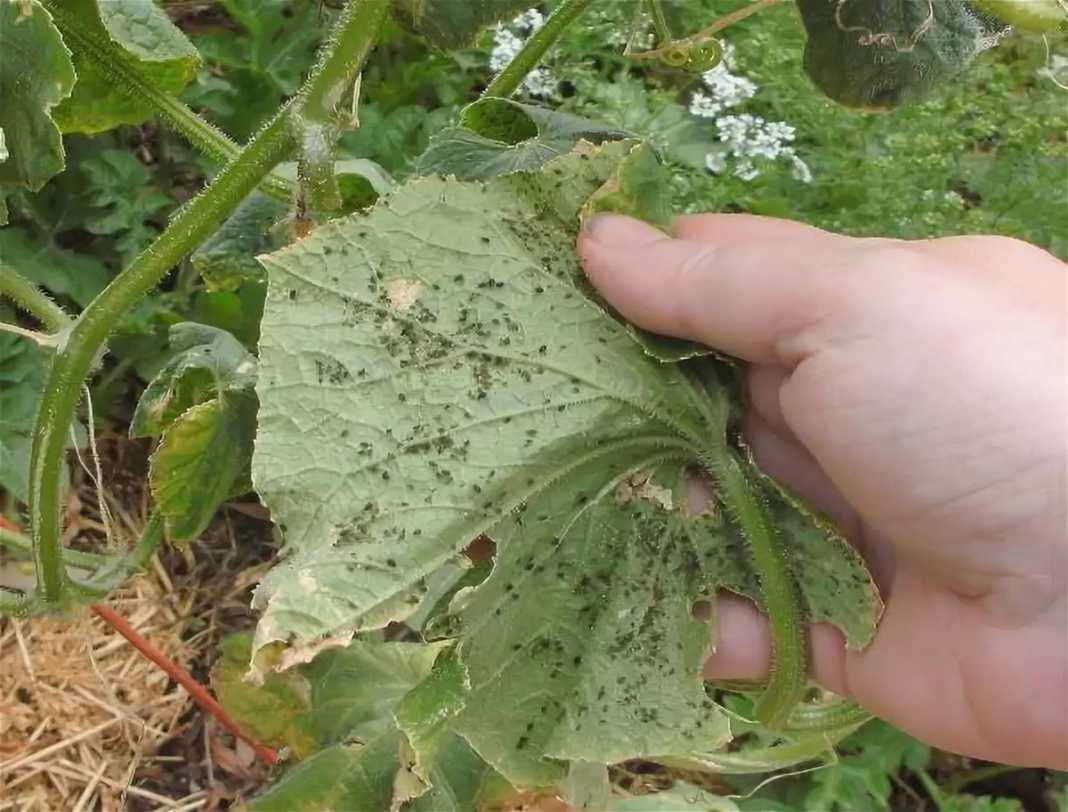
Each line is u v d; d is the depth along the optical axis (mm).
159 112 314
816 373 284
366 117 594
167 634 533
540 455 271
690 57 305
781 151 565
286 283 253
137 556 340
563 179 269
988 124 592
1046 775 551
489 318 267
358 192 348
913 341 274
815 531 295
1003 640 302
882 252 282
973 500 283
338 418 254
